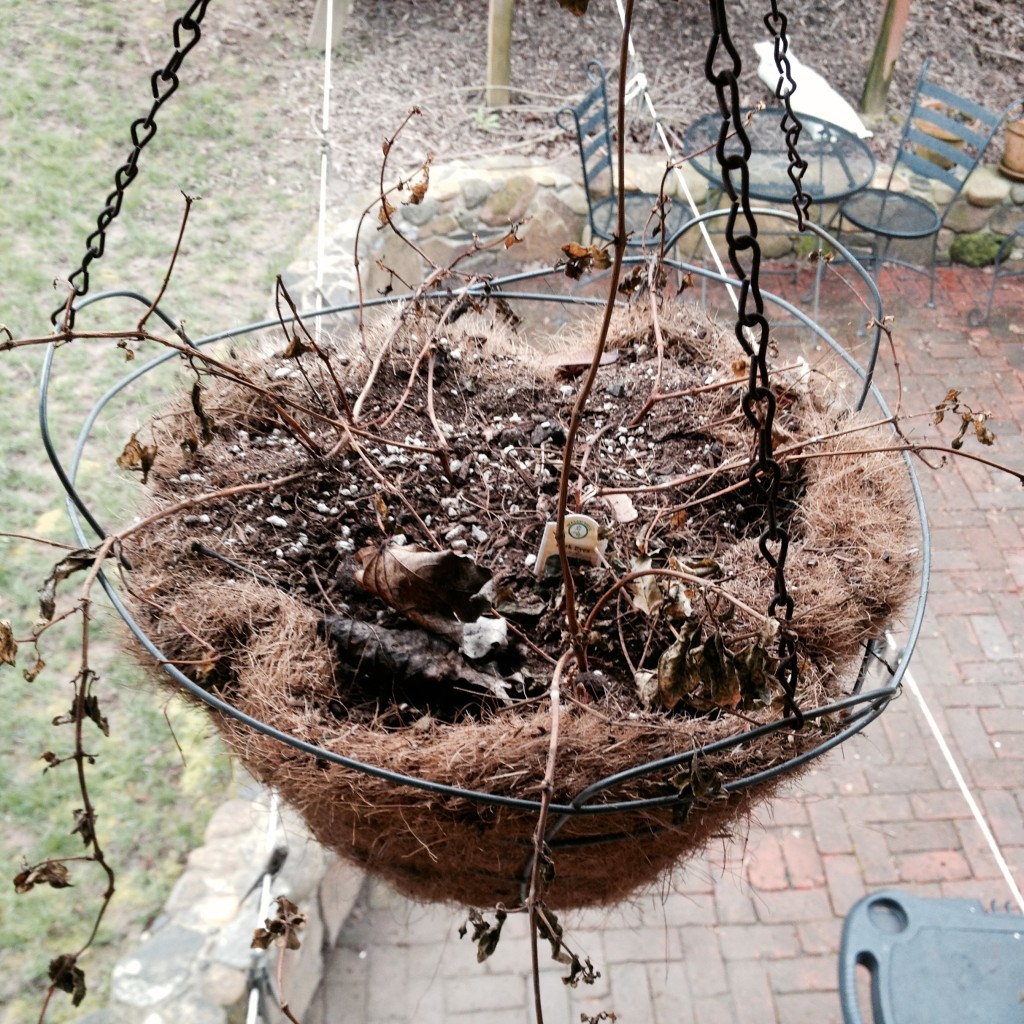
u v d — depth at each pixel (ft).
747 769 3.12
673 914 8.35
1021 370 13.10
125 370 10.16
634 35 15.37
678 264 4.64
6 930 7.06
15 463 9.32
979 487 11.64
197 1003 6.54
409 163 13.00
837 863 8.71
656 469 4.39
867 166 12.19
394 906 6.96
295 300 10.86
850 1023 6.36
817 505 3.96
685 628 2.72
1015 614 10.52
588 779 3.01
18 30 13.79
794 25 16.02
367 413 4.56
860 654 3.74
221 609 3.55
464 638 3.46
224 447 4.35
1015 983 6.35
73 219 11.57
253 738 3.24
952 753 9.43
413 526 4.12
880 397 4.15
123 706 8.16
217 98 13.48
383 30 15.07
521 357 5.03
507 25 13.44
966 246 14.40
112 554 3.37
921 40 16.42
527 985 7.96
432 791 2.84
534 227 13.14
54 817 7.56
